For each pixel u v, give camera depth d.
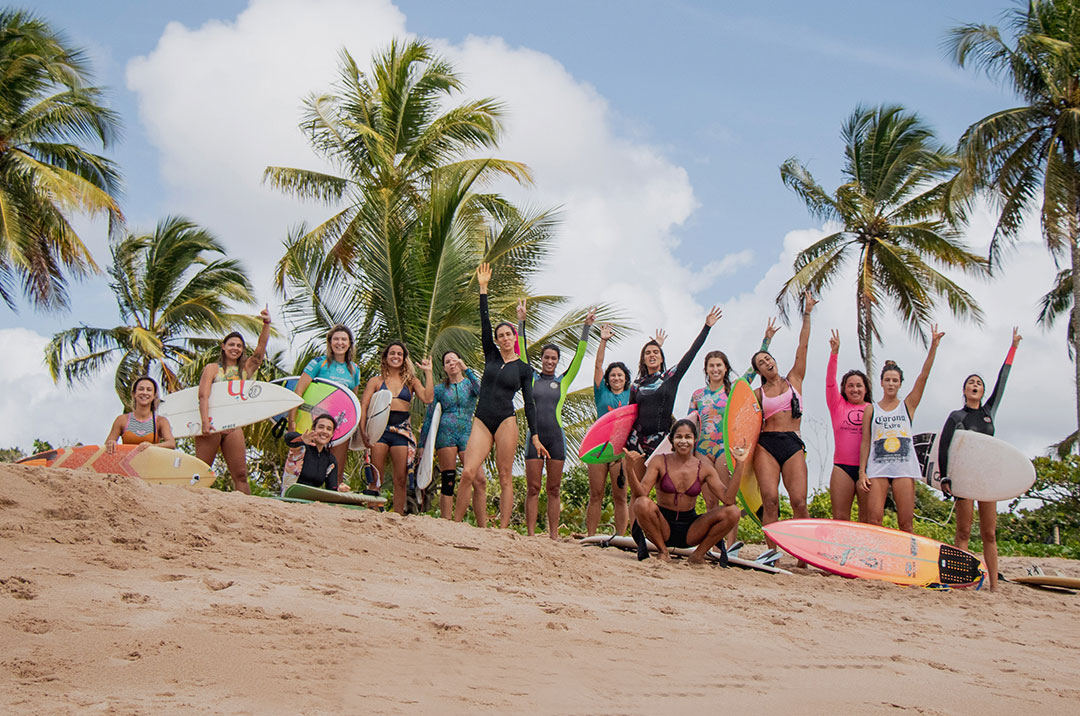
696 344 7.48
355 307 14.80
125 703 2.67
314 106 17.84
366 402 7.38
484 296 7.34
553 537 7.52
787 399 7.39
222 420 7.15
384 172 17.12
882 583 6.80
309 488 6.52
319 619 3.77
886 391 7.42
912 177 23.48
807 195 24.30
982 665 4.40
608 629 4.22
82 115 20.39
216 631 3.43
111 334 23.81
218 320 23.70
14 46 19.34
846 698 3.48
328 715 2.70
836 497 7.55
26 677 2.82
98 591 3.77
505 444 7.13
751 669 3.81
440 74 17.91
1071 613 6.50
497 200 17.95
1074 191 19.03
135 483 5.36
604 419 7.47
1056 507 16.44
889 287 23.92
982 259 22.28
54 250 19.88
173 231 23.81
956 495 7.49
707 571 6.55
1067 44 17.84
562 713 2.93
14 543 4.32
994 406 7.67
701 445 7.54
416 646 3.55
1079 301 19.33
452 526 6.30
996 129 18.77
